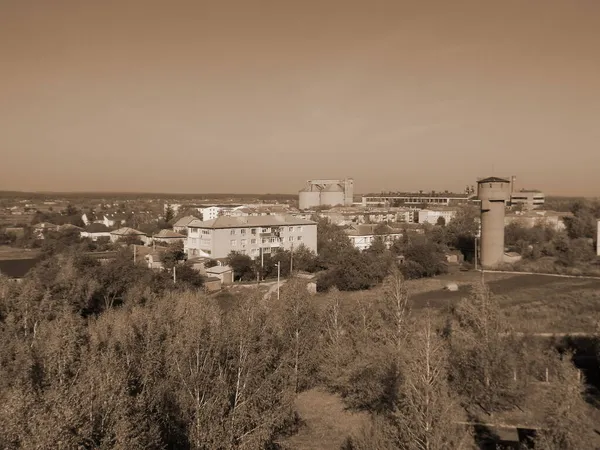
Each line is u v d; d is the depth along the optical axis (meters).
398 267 84.31
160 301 49.50
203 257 91.19
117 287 60.38
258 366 28.17
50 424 16.14
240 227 93.38
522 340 32.94
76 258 71.19
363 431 24.75
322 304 43.62
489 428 26.44
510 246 114.19
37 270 70.50
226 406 23.16
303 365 35.31
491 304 33.84
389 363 29.70
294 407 29.77
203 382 24.25
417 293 72.69
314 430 28.67
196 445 20.61
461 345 30.12
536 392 28.91
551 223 141.25
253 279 83.06
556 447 19.22
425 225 142.38
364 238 120.19
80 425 17.08
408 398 20.31
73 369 25.27
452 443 18.84
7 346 31.83
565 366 26.67
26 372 24.70
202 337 28.44
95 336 32.03
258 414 24.27
